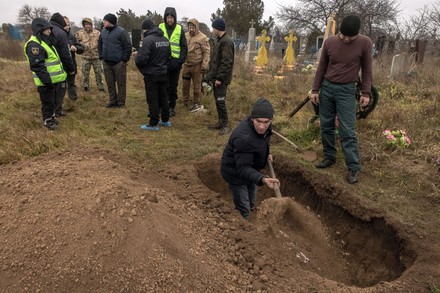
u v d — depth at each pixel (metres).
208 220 3.26
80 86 9.30
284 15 24.42
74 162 3.62
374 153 5.13
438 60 14.66
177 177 4.31
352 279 3.74
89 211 2.65
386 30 21.78
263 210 3.64
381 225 3.88
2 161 4.65
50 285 2.29
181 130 6.27
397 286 2.81
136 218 2.64
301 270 2.91
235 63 12.34
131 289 2.30
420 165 4.92
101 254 2.41
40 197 2.85
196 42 7.11
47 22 5.54
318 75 4.60
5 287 2.29
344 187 4.39
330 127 4.69
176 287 2.37
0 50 16.30
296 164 4.90
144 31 6.32
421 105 7.83
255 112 3.11
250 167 3.33
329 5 23.08
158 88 6.03
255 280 2.66
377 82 9.81
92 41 8.73
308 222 4.07
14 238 2.52
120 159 4.27
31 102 7.46
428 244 3.40
